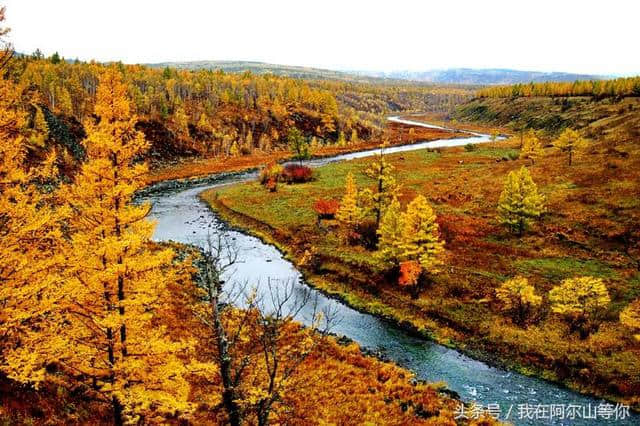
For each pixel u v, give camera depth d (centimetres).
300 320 3538
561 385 2834
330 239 5444
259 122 16325
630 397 2638
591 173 6838
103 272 1230
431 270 4103
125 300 1267
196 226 6350
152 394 1291
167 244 5103
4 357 1155
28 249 1274
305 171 9125
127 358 1312
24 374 1093
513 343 3234
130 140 1335
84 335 1327
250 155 13825
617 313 3400
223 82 19362
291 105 18400
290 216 6506
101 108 1295
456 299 3862
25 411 1321
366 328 3584
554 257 4553
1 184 1187
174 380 1350
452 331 3488
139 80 16100
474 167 9481
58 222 1320
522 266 4369
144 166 1341
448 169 9494
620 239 4734
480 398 2658
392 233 4212
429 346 3331
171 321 2627
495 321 3503
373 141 16850
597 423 2430
